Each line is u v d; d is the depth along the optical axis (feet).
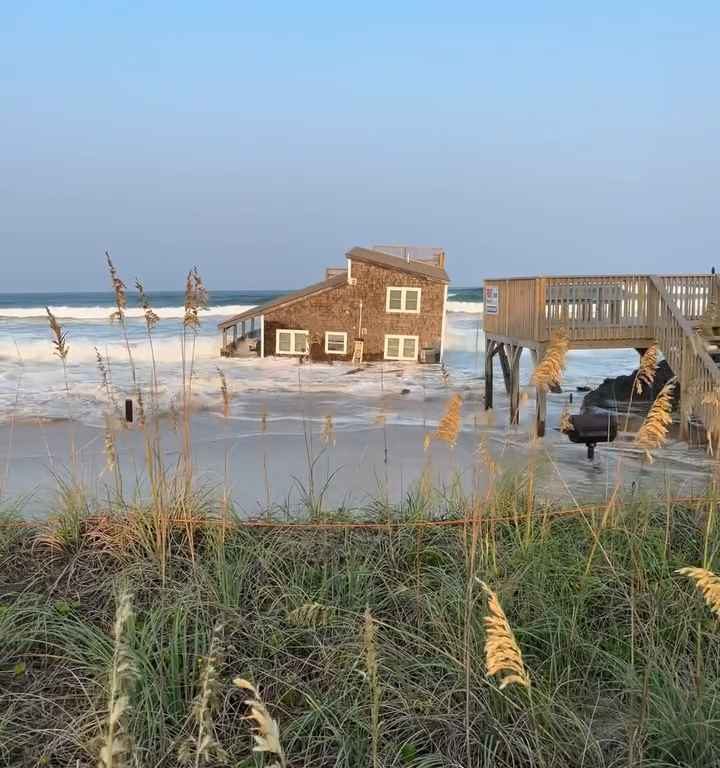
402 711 12.68
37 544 19.47
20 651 14.69
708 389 38.40
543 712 12.10
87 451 39.04
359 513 22.86
